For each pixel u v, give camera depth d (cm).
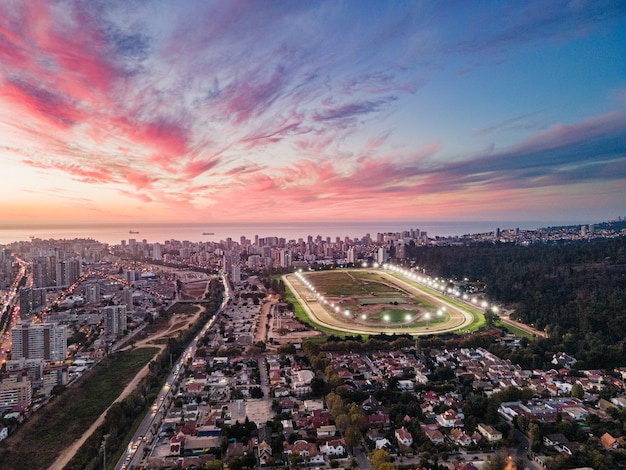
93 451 14388
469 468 12838
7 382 18325
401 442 14550
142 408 17775
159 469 13525
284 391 18800
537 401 17550
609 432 14862
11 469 14212
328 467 13688
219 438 14950
